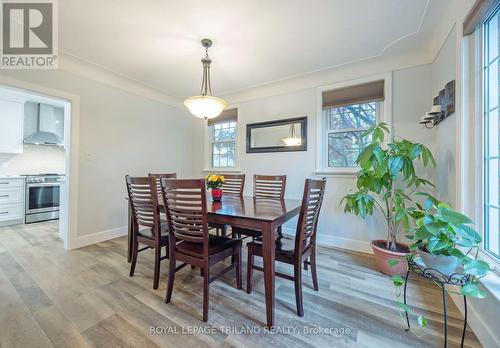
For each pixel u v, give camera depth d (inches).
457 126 62.7
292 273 83.9
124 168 125.8
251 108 139.6
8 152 153.7
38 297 65.6
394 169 75.5
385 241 92.0
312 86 118.8
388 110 99.0
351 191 107.9
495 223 53.1
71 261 90.8
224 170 152.9
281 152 128.4
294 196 124.1
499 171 52.3
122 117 124.3
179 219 60.7
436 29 79.1
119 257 95.7
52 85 97.0
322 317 58.5
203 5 67.6
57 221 161.9
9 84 86.2
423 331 53.4
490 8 49.9
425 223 41.1
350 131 112.2
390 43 88.0
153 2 66.5
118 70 112.8
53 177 167.0
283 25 77.2
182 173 161.9
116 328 53.4
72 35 83.0
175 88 137.3
